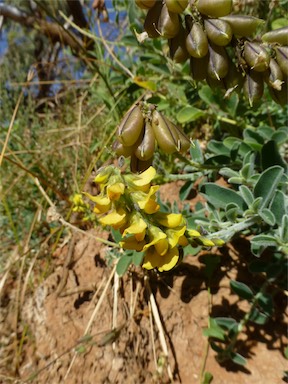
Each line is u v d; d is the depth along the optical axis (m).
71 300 0.25
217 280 0.23
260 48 0.16
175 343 0.22
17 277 0.29
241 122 0.26
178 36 0.17
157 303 0.23
